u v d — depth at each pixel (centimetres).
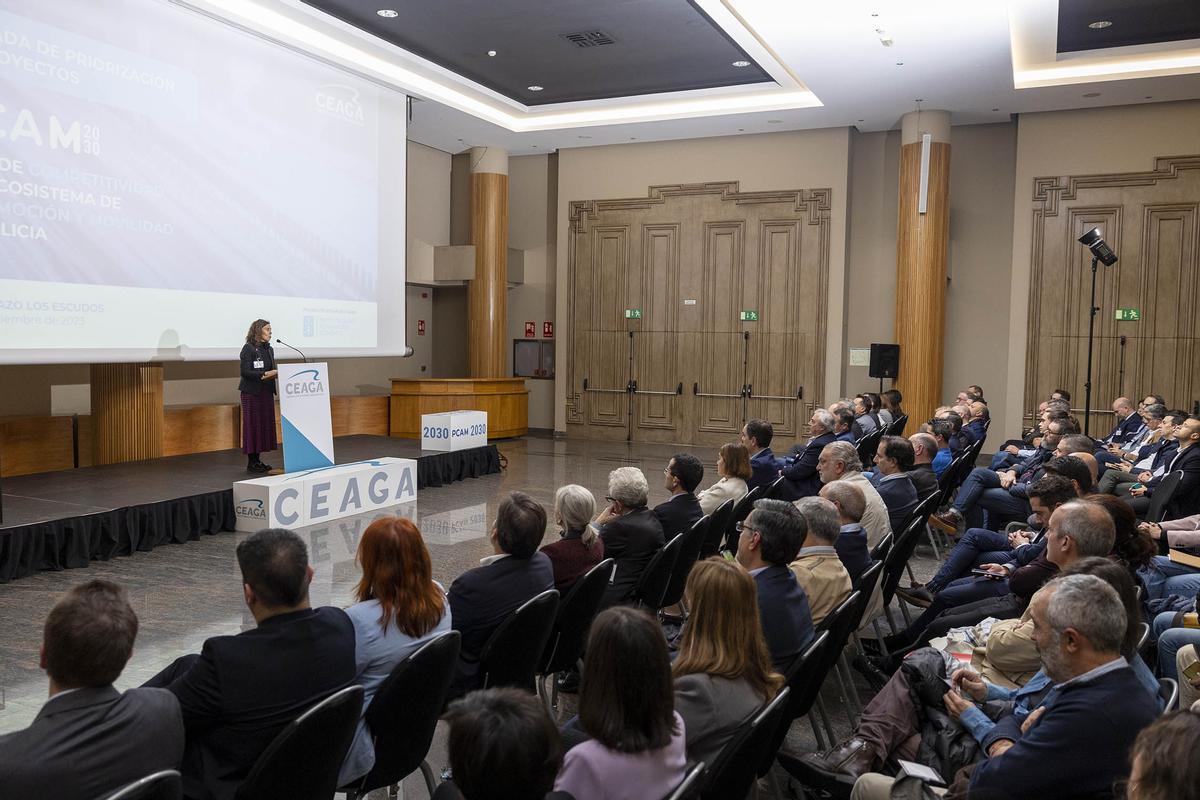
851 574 364
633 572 393
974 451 747
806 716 369
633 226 1334
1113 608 200
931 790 227
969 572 472
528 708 130
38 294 657
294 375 704
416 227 1357
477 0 845
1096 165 1093
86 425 809
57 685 177
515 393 1327
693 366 1305
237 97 824
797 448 768
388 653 251
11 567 528
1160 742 124
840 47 877
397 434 1220
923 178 1089
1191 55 939
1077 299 1109
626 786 164
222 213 813
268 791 193
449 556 611
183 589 522
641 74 1083
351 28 904
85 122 687
